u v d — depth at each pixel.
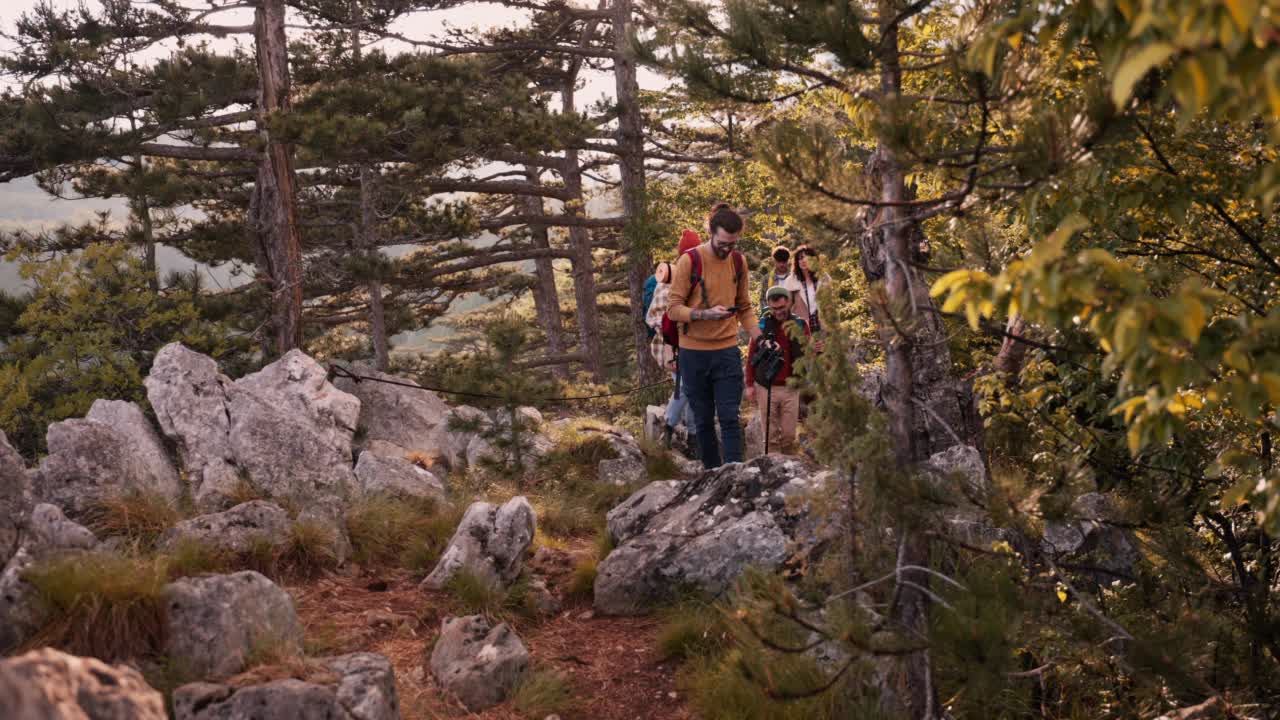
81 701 2.11
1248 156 3.58
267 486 5.84
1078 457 3.24
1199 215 3.97
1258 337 2.12
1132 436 2.36
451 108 15.55
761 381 6.82
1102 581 4.18
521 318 8.00
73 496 4.86
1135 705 3.51
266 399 6.58
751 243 16.95
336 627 4.36
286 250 13.43
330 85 16.48
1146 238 4.24
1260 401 2.09
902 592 3.24
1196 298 1.90
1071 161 2.54
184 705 2.96
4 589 3.35
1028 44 2.66
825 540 3.90
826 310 3.37
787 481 5.29
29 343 11.42
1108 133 2.48
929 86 4.02
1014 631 2.96
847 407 3.29
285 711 2.96
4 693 1.77
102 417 6.20
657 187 18.58
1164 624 3.54
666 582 4.89
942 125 2.92
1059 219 3.49
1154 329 2.04
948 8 3.21
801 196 3.02
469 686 3.82
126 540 4.57
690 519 5.24
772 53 3.10
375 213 18.62
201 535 4.65
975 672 2.84
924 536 3.30
